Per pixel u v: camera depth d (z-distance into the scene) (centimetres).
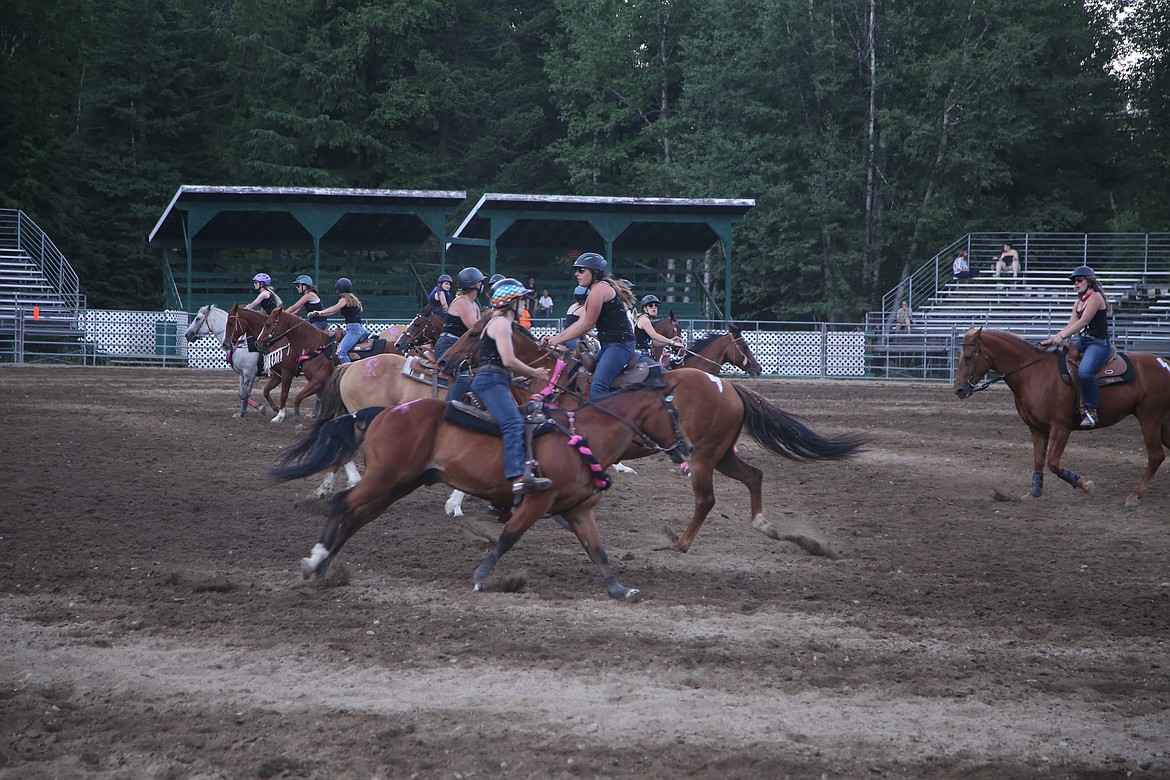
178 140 5750
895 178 5053
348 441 866
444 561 952
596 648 713
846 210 4909
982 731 593
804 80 5078
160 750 545
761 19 4909
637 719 594
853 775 536
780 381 3681
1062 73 5188
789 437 1039
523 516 838
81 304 5038
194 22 6022
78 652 684
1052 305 4197
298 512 1162
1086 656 727
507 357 821
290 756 540
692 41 5091
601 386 1023
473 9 6025
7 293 4031
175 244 4256
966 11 4988
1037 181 5319
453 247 4600
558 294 4722
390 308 4341
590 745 559
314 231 3781
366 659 682
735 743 567
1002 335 1348
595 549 858
